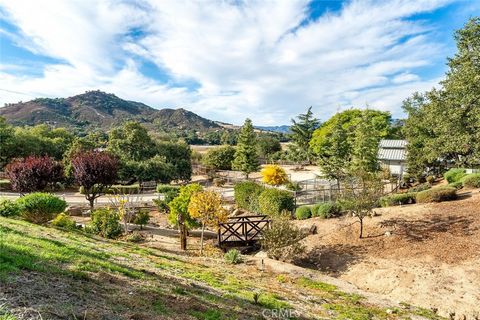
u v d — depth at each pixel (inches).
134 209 906.1
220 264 461.7
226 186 1537.9
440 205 655.8
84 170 733.9
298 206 829.2
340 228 643.5
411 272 441.7
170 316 187.2
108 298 188.9
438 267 440.5
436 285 402.9
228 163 2132.1
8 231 311.1
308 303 325.7
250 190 899.4
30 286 172.9
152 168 1439.5
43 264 218.8
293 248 546.0
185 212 562.9
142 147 1624.0
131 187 1253.1
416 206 679.7
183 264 388.2
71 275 212.5
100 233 593.9
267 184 1300.4
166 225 794.2
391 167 1489.9
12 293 157.5
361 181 619.8
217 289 294.5
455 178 890.7
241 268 454.6
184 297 234.2
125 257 336.2
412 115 1273.4
